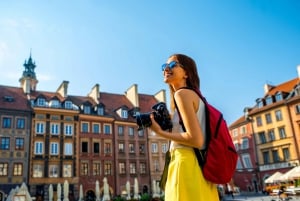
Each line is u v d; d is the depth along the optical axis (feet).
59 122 137.90
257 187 155.84
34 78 172.24
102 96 171.73
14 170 123.95
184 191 4.87
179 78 5.78
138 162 155.63
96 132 148.36
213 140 5.03
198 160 5.03
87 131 145.89
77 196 132.67
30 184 125.08
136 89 175.01
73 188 133.08
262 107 158.81
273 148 151.12
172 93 6.18
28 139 129.39
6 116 128.06
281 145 147.64
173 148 5.35
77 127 141.69
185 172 4.95
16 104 133.39
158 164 160.86
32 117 132.87
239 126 173.68
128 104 173.78
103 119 151.12
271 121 154.51
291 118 145.89
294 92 149.69
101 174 143.43
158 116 5.47
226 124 5.48
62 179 131.85
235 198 111.55
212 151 5.00
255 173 157.99
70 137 138.51
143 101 183.01
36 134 131.64
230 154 5.10
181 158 5.09
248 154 164.66
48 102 139.85
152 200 80.07
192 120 4.95
